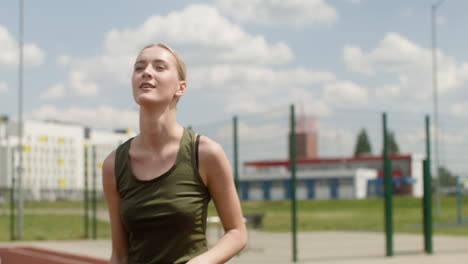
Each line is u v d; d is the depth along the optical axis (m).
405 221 34.06
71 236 24.05
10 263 15.38
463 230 25.69
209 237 22.72
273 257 14.87
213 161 2.20
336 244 19.11
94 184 22.38
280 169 76.31
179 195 2.16
